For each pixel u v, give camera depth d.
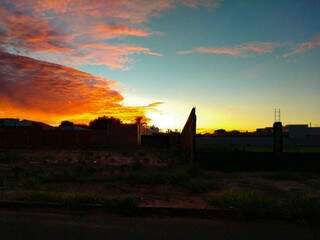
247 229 6.56
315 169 14.85
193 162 15.75
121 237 6.02
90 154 27.28
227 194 8.69
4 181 11.96
